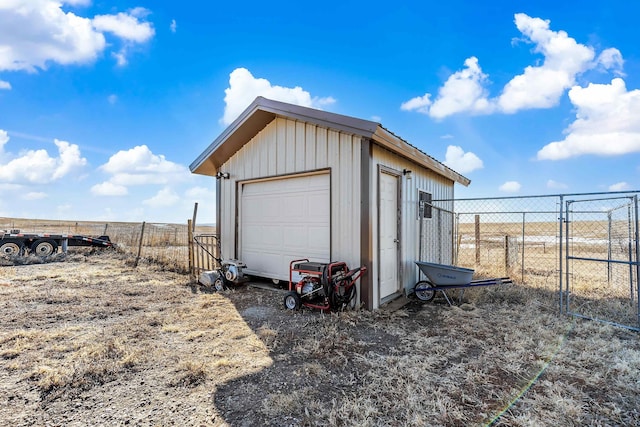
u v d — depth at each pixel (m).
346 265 4.51
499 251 9.77
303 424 1.93
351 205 4.58
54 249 10.55
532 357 2.95
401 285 5.42
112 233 13.20
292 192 5.51
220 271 5.95
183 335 3.53
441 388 2.37
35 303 4.81
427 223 6.65
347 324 3.90
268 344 3.26
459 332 3.65
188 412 2.07
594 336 3.46
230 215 6.51
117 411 2.08
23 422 1.94
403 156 5.49
